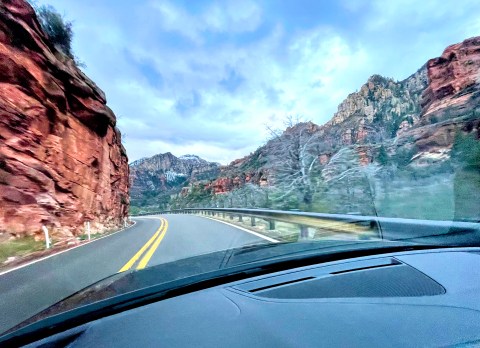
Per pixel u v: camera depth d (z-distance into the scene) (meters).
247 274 1.71
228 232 10.01
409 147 21.84
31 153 12.13
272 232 9.35
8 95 11.27
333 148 22.77
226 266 1.82
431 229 3.21
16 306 3.66
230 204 30.17
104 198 19.72
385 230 4.01
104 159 20.16
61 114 14.57
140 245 8.34
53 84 13.62
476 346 0.82
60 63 14.33
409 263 1.64
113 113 22.73
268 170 23.61
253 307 1.22
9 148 11.09
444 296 1.15
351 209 13.66
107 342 1.06
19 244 9.66
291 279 1.53
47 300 3.84
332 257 1.93
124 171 29.38
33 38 12.24
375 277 1.43
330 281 1.42
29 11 11.98
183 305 1.32
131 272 1.98
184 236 9.53
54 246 10.31
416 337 0.87
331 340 0.90
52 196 13.00
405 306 1.08
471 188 6.67
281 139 20.56
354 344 0.86
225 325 1.09
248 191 26.33
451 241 2.66
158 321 1.18
